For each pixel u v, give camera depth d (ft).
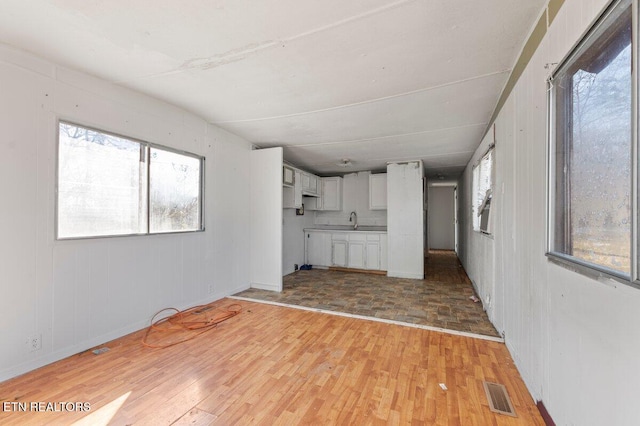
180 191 10.74
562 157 4.47
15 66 6.39
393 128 11.81
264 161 14.44
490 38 5.86
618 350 3.05
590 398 3.60
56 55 6.72
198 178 11.54
